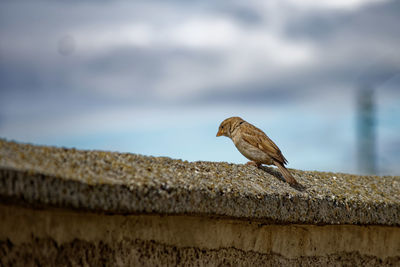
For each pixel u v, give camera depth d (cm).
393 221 608
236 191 480
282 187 549
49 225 394
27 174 352
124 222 433
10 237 376
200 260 488
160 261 458
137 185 407
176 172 477
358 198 588
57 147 434
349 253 618
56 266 396
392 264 655
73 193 371
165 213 427
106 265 423
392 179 721
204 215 462
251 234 530
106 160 439
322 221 552
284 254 561
